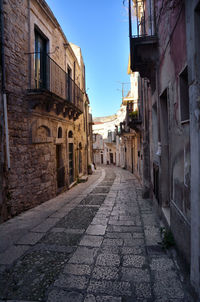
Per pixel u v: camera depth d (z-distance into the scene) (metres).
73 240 3.79
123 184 11.02
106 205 6.44
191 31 2.16
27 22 6.27
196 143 2.07
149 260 3.00
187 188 2.55
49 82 7.77
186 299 2.18
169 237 3.34
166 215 4.11
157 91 4.66
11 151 5.36
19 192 5.64
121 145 26.59
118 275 2.65
